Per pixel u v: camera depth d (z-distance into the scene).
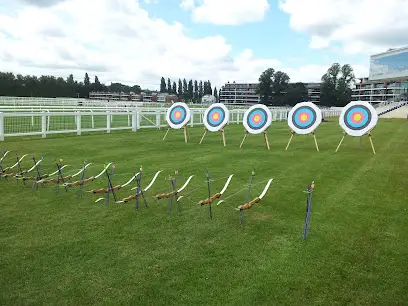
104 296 3.34
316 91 105.88
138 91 134.75
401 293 3.42
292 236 4.72
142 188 6.94
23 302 3.23
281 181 7.62
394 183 7.46
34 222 5.09
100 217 5.33
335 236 4.73
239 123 25.25
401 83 78.06
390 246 4.43
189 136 15.96
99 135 15.45
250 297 3.34
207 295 3.36
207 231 4.87
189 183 7.41
